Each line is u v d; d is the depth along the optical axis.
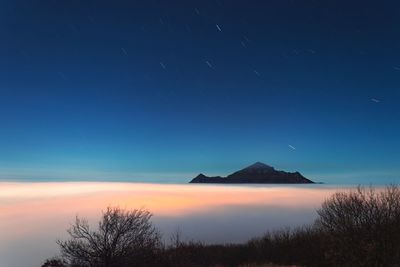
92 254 35.59
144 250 37.78
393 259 35.47
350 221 38.00
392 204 37.41
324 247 42.59
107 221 36.81
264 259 56.06
